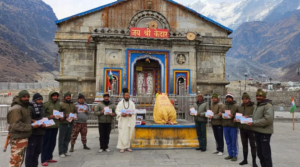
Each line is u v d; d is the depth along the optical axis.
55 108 8.44
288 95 36.47
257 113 7.23
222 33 22.84
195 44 20.75
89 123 17.31
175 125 10.33
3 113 15.74
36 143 7.01
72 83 20.73
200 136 9.96
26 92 6.49
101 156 9.08
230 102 8.86
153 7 21.77
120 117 9.80
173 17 22.03
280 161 8.69
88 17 21.19
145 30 19.77
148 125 10.26
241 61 170.12
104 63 19.44
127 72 19.64
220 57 22.66
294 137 13.91
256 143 7.29
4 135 14.28
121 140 9.64
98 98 18.78
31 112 7.03
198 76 22.02
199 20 22.45
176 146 10.20
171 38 19.94
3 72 97.06
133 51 19.88
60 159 8.70
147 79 21.95
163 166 7.84
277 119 23.92
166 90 20.00
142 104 18.92
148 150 9.94
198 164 8.09
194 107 10.19
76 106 10.14
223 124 8.90
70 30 21.03
